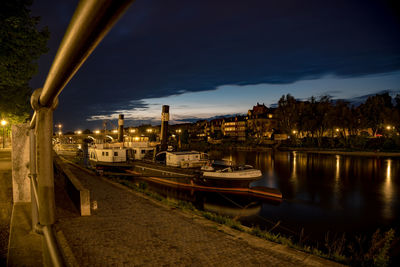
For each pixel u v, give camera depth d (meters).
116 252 5.11
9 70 8.84
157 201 9.98
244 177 20.41
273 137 87.31
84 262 4.64
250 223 14.43
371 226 13.95
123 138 42.03
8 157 17.19
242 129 100.50
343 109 68.56
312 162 42.16
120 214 7.80
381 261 5.57
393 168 33.97
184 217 7.96
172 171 23.53
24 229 4.35
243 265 4.86
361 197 20.17
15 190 5.75
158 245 5.59
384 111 65.19
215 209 16.94
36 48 9.02
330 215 15.83
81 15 0.57
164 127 29.17
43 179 1.93
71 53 0.88
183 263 4.84
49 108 1.89
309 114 75.00
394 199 19.55
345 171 32.38
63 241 5.40
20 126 5.75
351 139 64.56
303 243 11.32
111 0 0.43
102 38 0.72
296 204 18.09
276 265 4.91
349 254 9.84
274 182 26.41
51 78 1.26
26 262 3.32
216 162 26.03
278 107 80.31
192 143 104.00
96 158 31.61
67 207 7.81
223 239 6.18
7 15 7.94
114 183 13.63
